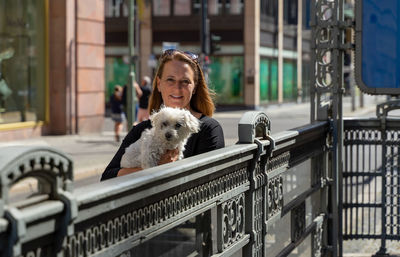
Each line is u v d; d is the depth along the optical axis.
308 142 4.99
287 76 49.56
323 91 5.85
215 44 28.23
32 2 20.64
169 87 3.63
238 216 3.35
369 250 6.65
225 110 40.97
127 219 2.18
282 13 48.09
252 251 3.51
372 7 5.89
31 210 1.63
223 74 42.84
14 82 19.86
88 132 22.12
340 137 5.94
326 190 5.81
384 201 6.30
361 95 41.25
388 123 6.19
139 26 42.97
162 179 2.37
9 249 1.54
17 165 1.58
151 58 34.22
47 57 21.06
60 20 21.05
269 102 45.44
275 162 4.02
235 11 42.41
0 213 1.53
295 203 4.53
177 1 42.69
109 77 43.81
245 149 3.25
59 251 1.77
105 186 2.00
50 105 21.19
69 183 1.79
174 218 2.54
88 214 1.90
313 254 5.29
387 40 5.88
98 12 22.44
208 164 2.81
